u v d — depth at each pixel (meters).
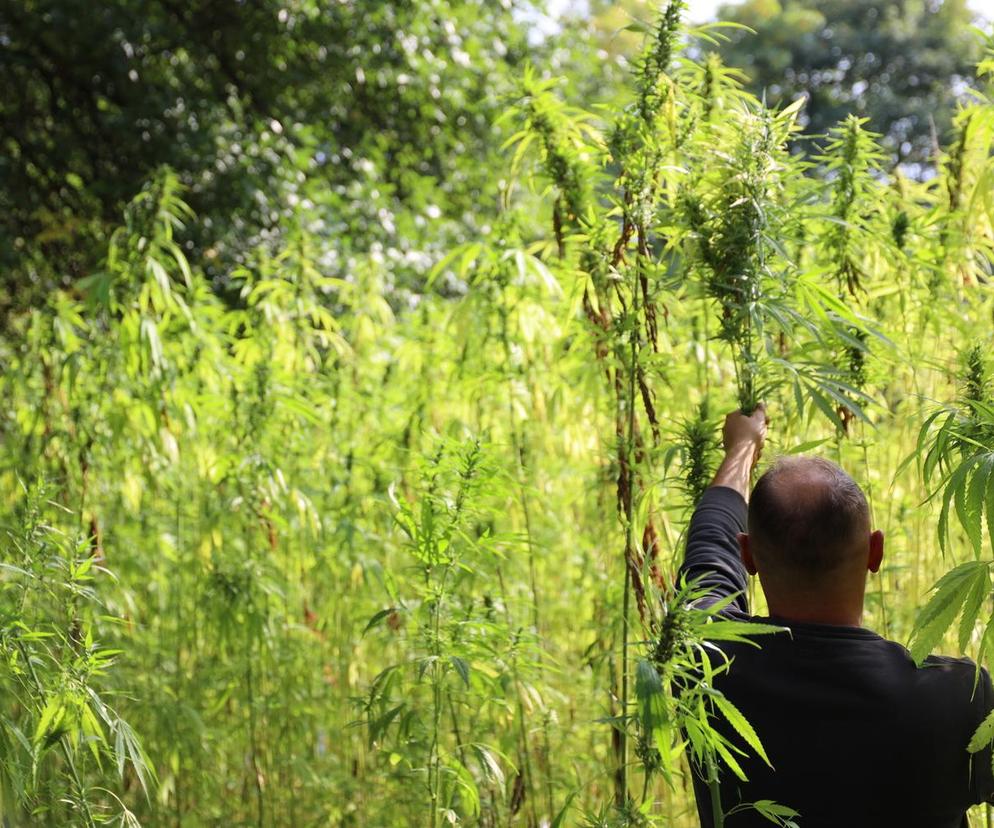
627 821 2.09
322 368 4.30
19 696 2.44
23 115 9.44
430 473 2.49
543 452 3.88
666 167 2.46
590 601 3.69
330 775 3.79
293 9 9.55
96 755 2.39
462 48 10.43
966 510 1.72
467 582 3.47
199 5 9.70
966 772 1.74
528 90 2.79
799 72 19.11
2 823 2.34
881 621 2.84
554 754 3.37
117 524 4.15
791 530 1.82
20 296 8.53
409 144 10.36
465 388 3.64
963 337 2.92
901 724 1.72
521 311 3.47
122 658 3.73
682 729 2.06
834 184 2.74
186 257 8.62
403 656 3.75
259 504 3.64
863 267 3.08
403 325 4.59
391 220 8.99
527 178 2.89
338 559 3.74
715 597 1.95
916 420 2.83
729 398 2.92
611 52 10.19
